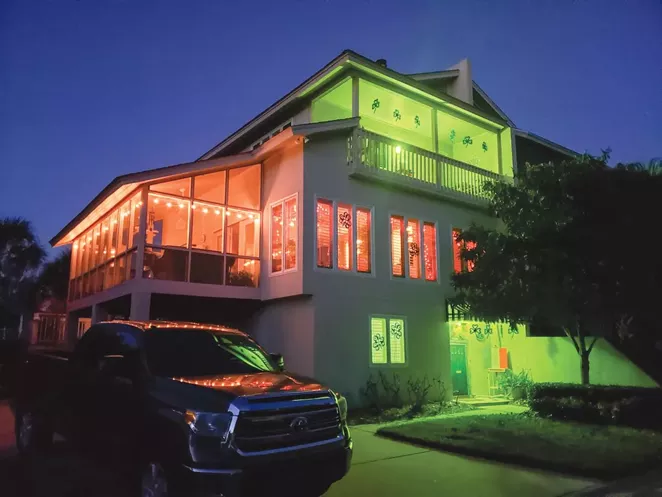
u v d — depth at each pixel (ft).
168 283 40.68
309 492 16.07
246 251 45.42
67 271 86.74
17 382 27.09
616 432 29.84
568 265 32.04
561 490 20.22
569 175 33.71
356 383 41.24
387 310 44.27
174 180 42.01
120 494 19.02
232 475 14.07
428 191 47.93
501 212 37.29
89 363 21.04
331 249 42.14
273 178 45.29
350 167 43.91
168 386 16.29
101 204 47.29
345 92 49.16
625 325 37.93
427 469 23.04
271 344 43.91
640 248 30.78
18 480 20.85
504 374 51.19
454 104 52.24
